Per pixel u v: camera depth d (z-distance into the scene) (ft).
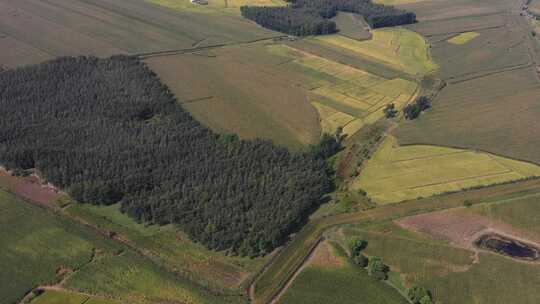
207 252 547.49
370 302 495.00
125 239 562.25
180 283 506.48
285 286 512.22
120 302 484.74
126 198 604.90
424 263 539.29
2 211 595.88
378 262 520.83
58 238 558.97
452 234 581.94
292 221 578.25
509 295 505.25
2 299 484.33
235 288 504.02
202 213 579.89
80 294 492.95
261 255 546.26
